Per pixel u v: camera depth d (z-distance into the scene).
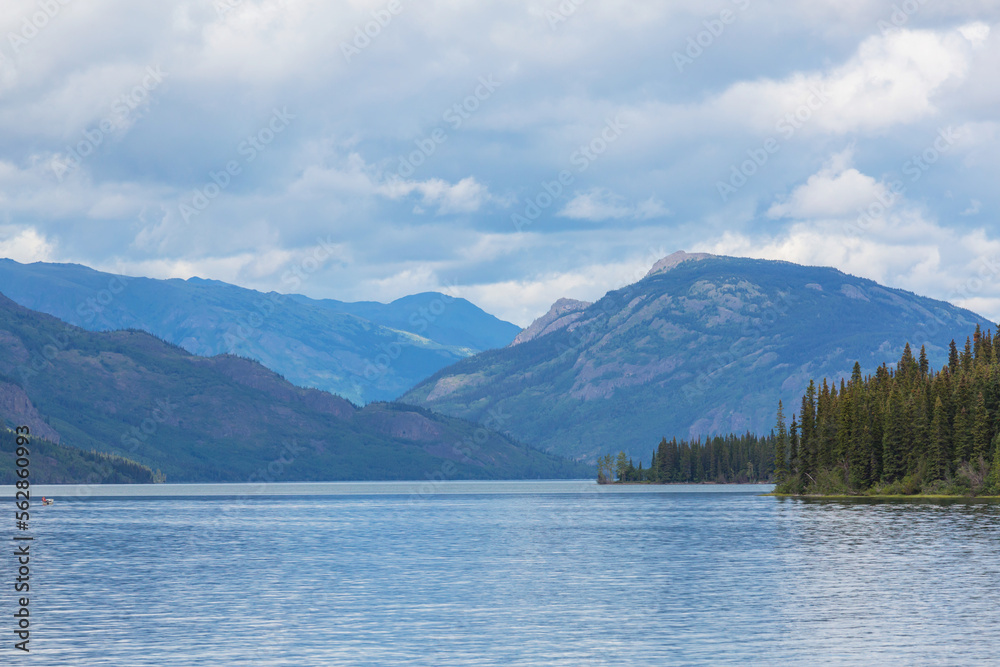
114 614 82.25
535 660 63.84
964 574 100.31
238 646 68.62
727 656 64.25
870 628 72.50
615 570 111.12
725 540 146.12
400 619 79.00
